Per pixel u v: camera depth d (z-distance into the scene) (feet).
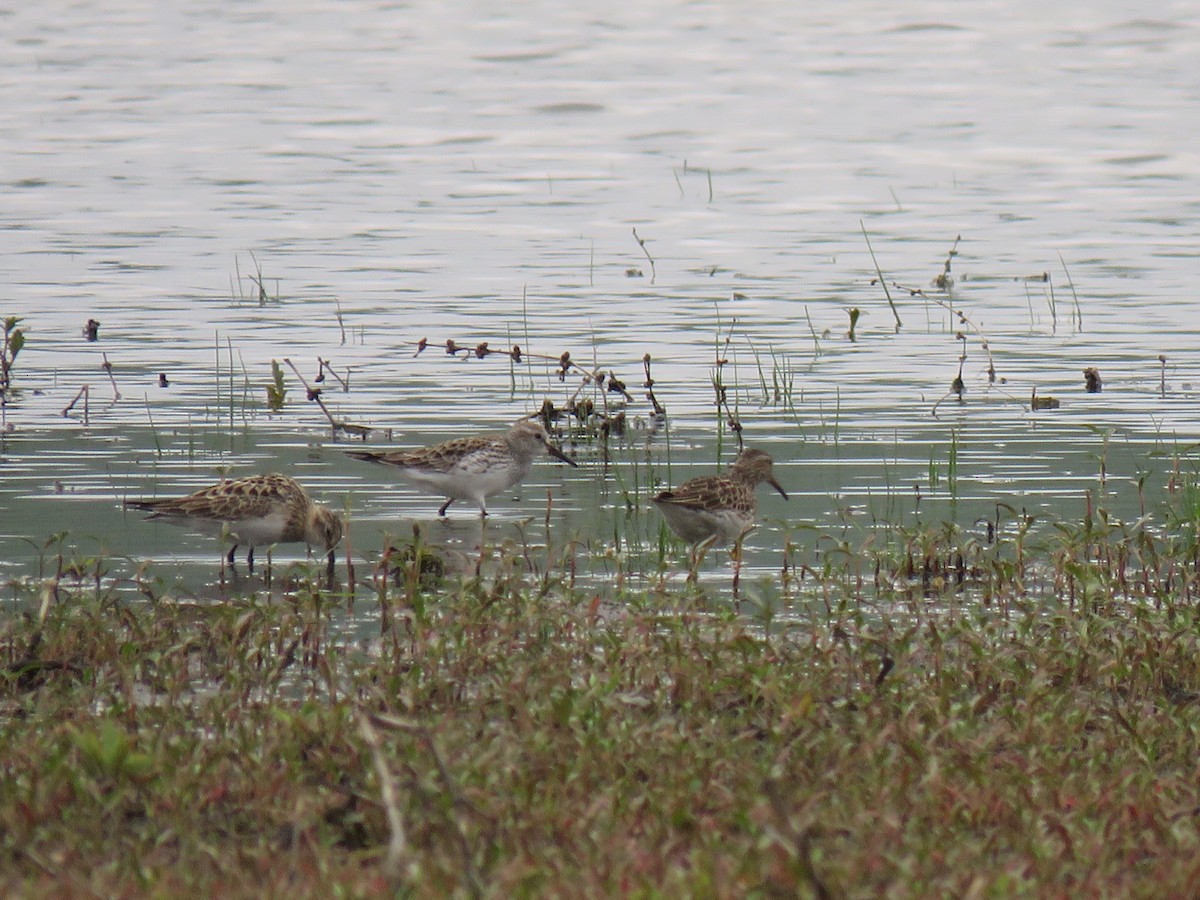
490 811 26.58
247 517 48.06
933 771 28.32
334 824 27.53
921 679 35.68
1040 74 164.14
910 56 173.68
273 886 23.68
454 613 38.40
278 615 39.63
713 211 114.11
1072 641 38.17
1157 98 152.76
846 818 26.91
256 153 134.00
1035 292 90.89
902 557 46.85
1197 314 85.51
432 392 70.85
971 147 135.03
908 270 96.43
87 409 66.59
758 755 31.50
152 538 50.93
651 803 27.20
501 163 131.23
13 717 32.71
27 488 55.62
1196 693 36.09
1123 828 27.43
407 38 186.39
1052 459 59.88
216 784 28.07
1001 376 73.26
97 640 37.47
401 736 29.86
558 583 41.52
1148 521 51.75
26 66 170.40
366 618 42.93
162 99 156.04
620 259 99.81
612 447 63.31
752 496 50.57
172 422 65.21
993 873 24.89
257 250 101.96
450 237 106.22
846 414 67.00
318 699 34.91
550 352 78.07
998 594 43.37
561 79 164.45
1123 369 74.33
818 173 126.82
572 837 26.03
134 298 88.99
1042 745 30.99
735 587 45.65
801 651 36.29
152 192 119.55
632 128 144.25
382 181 124.47
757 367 75.10
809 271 96.53
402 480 58.39
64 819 26.94
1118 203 115.34
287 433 64.08
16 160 129.70
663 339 80.64
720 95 157.07
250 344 79.25
